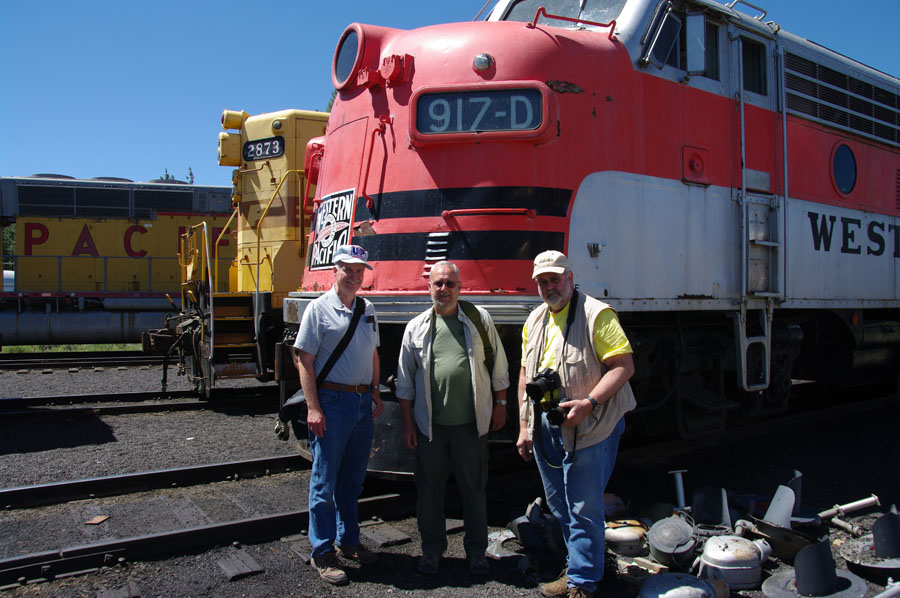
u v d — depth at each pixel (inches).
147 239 639.8
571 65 184.5
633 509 185.5
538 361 138.3
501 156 177.9
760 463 233.3
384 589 136.1
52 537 158.2
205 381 339.0
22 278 615.2
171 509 179.3
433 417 144.9
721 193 217.8
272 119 378.3
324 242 211.6
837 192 265.0
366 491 194.9
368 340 147.3
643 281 194.5
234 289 431.5
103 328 610.5
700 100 213.5
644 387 213.8
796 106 249.4
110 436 264.7
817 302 250.7
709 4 212.7
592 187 185.0
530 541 153.8
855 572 149.2
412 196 184.2
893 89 303.4
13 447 245.6
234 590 133.3
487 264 175.6
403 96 189.3
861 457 245.1
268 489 197.9
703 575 141.9
